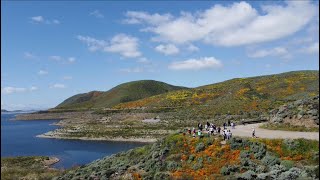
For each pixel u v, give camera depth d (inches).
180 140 1590.8
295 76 5885.8
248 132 1707.7
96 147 3390.7
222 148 1411.2
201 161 1380.4
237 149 1393.9
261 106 4389.8
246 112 4220.0
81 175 1563.7
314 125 1692.9
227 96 5644.7
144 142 3545.8
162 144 1640.0
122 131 4210.1
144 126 4355.3
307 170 1135.6
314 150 1288.1
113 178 1440.7
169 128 4005.9
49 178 1797.5
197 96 6097.4
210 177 1248.2
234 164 1306.6
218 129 1758.1
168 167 1407.5
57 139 4202.8
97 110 7618.1
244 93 5511.8
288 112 1895.9
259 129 1860.2
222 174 1263.5
